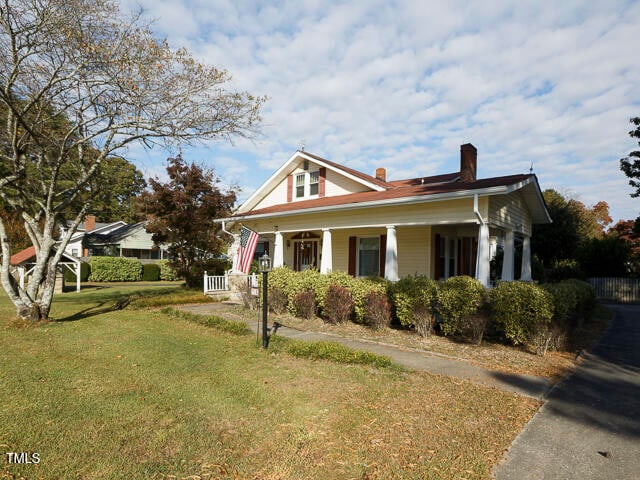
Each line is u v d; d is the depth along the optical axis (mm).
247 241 9188
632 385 5262
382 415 4152
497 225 10000
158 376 5512
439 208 10047
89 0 8820
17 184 10367
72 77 9492
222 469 3119
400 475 3041
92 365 6113
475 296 7664
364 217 11836
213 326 9406
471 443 3562
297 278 10961
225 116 10586
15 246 24906
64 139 9938
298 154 17672
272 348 7074
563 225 21953
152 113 10102
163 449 3445
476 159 17078
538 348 6812
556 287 7641
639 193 22062
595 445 3555
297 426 3898
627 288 19484
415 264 13422
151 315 11523
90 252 34469
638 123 21656
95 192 11305
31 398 4648
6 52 9031
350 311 9547
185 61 9828
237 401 4547
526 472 3105
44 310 10219
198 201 19828
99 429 3830
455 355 6730
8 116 9766
